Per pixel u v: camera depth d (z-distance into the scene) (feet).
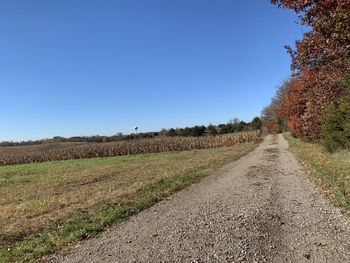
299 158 88.74
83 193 55.62
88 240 29.55
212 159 104.53
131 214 38.42
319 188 46.62
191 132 287.69
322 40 32.07
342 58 35.91
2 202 54.29
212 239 27.45
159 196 47.67
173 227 31.55
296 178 57.82
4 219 40.16
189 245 26.27
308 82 80.48
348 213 32.55
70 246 28.07
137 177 72.95
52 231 32.91
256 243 26.03
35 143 349.82
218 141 190.60
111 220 35.60
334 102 77.51
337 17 26.99
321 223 30.37
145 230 31.32
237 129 314.55
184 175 67.87
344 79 61.67
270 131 347.77
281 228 29.66
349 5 26.13
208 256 23.80
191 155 135.54
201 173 70.54
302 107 125.80
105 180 74.13
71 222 35.60
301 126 131.03
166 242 27.32
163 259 23.66
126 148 186.09
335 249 24.02
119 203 43.70
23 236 32.22
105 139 299.17
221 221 32.55
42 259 25.26
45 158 186.19
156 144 187.73
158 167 92.48
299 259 22.65
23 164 171.53
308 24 30.14
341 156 72.74
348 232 27.43
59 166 130.82
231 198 43.96
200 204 41.24
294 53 44.65
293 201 40.04
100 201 46.01
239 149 152.35
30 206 47.26
